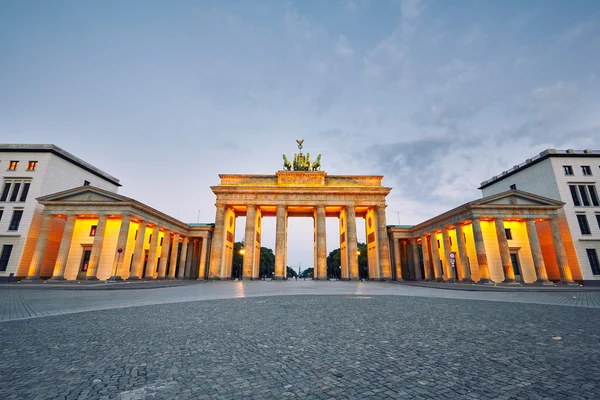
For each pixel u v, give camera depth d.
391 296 23.56
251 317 12.79
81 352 7.34
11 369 6.04
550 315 13.23
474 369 6.03
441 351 7.36
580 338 8.63
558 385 5.14
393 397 4.74
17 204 51.69
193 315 13.34
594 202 52.72
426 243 67.19
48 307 16.20
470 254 56.16
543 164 55.91
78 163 59.31
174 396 4.80
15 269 48.75
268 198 69.19
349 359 6.79
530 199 50.50
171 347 7.84
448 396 4.76
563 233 52.31
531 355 6.95
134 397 4.75
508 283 46.81
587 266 49.81
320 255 66.44
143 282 46.97
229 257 73.12
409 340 8.53
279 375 5.79
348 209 68.75
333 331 9.82
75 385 5.22
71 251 54.94
